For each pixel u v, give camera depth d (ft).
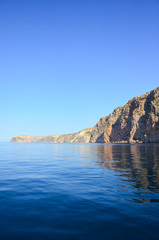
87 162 79.05
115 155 111.24
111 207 24.89
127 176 45.75
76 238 17.07
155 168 57.93
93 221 20.68
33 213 23.06
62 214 22.71
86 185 37.35
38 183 39.63
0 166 67.87
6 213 23.08
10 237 17.30
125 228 19.02
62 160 89.76
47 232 18.25
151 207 24.76
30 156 116.88
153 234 17.83
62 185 37.60
